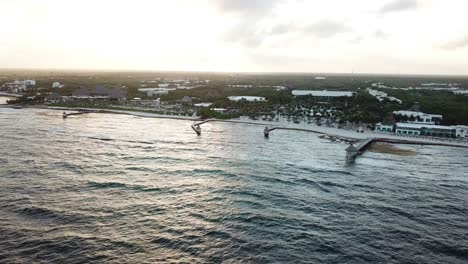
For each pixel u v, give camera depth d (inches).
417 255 2348.7
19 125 6840.6
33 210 2785.4
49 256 2142.0
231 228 2623.0
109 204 2984.7
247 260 2194.9
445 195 3545.8
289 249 2349.9
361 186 3742.6
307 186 3666.3
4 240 2300.7
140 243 2352.4
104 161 4352.9
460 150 5900.6
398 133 7214.6
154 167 4165.8
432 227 2787.9
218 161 4564.5
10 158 4320.9
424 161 5004.9
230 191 3422.7
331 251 2348.7
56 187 3341.5
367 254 2330.2
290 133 7111.2
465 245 2508.6
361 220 2864.2
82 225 2568.9
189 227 2615.7
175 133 6624.0
